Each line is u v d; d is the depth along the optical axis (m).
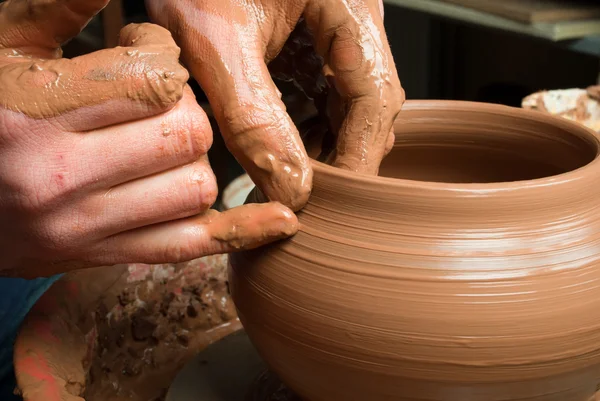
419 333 0.35
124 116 0.36
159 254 0.38
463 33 1.36
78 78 0.35
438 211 0.36
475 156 0.48
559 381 0.36
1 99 0.35
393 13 1.32
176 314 0.52
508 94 1.22
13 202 0.36
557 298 0.35
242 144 0.38
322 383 0.38
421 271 0.35
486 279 0.35
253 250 0.39
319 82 0.46
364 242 0.36
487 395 0.36
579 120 0.68
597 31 0.81
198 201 0.37
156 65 0.35
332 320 0.36
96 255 0.38
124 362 0.49
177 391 0.44
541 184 0.36
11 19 0.39
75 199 0.36
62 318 0.45
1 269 0.40
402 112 0.48
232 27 0.39
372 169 0.41
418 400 0.36
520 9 0.84
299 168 0.38
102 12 0.77
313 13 0.41
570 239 0.36
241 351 0.47
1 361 0.52
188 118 0.36
